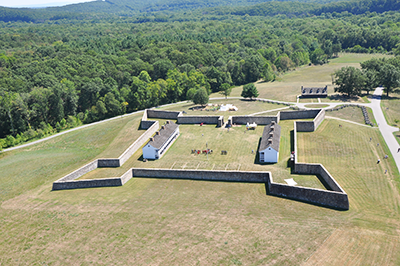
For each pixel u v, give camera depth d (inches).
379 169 2869.1
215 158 3459.6
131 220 2257.6
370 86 5442.9
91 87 6225.4
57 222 2331.4
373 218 2112.5
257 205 2397.9
